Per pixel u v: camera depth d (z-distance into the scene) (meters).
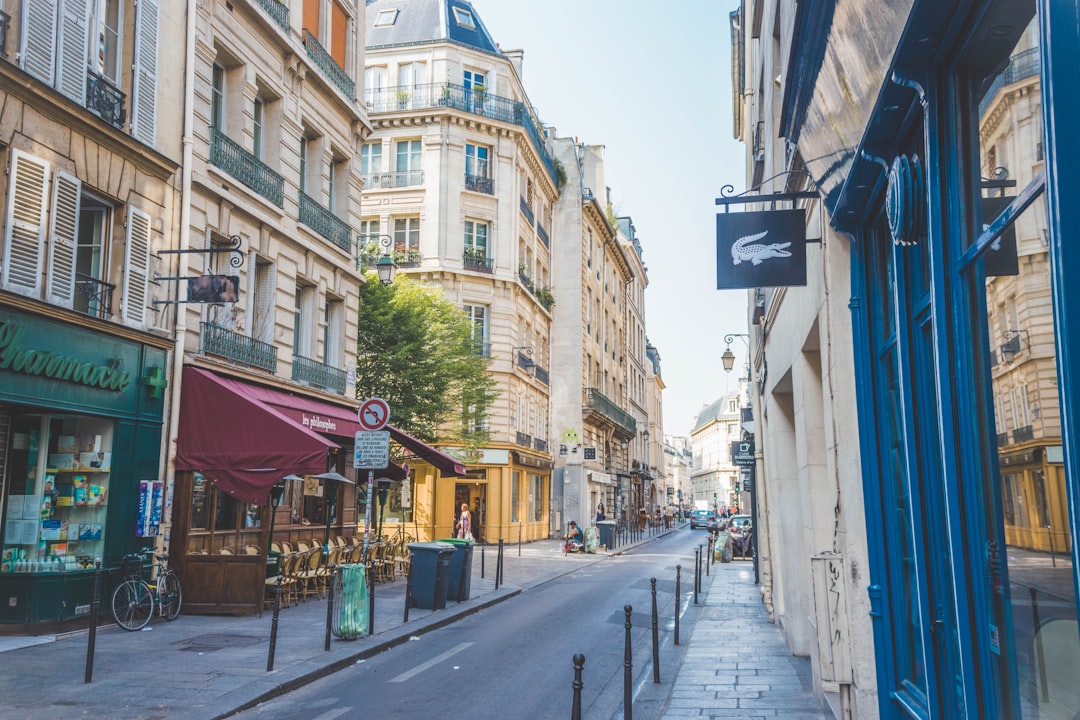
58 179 11.98
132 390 13.45
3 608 11.55
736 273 7.44
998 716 3.98
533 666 10.50
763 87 14.27
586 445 50.25
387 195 38.16
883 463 6.62
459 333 28.00
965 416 4.25
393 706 8.38
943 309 4.46
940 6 3.89
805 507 9.52
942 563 5.07
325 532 19.23
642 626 13.98
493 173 39.47
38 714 7.57
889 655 6.54
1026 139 3.34
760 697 8.65
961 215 4.24
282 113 18.67
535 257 44.06
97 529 12.77
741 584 21.16
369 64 39.09
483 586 19.67
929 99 4.50
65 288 12.05
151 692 8.43
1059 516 3.16
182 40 15.12
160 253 14.30
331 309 21.58
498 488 37.59
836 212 6.78
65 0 12.12
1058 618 3.23
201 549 15.14
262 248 17.66
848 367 7.14
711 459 150.50
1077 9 2.47
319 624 13.09
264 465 14.19
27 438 12.27
